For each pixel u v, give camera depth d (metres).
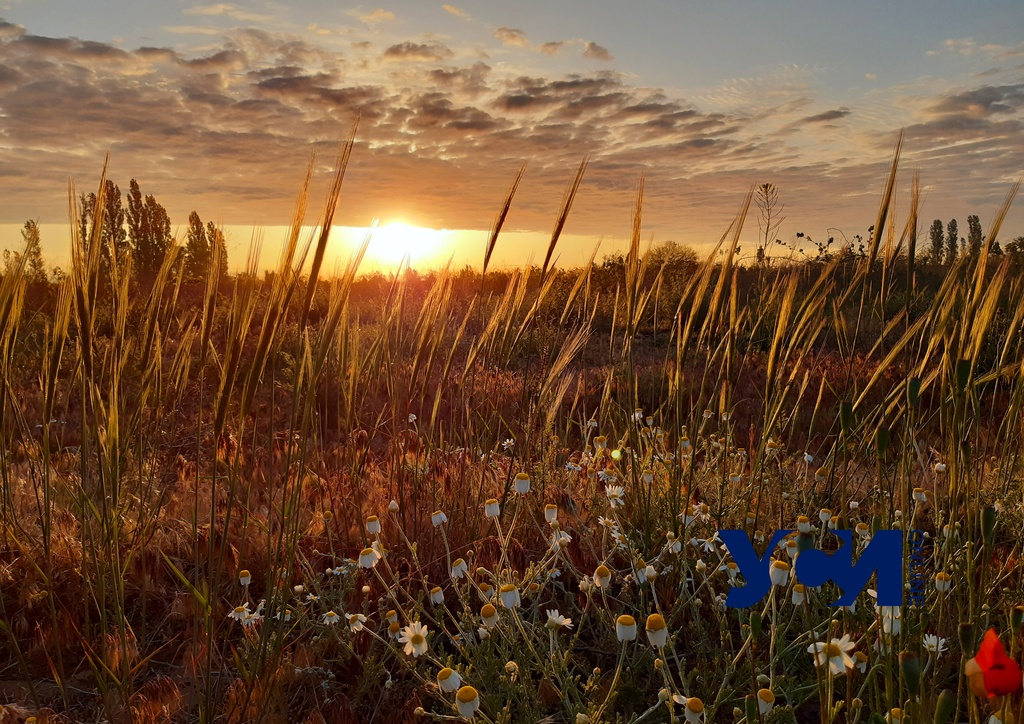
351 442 4.54
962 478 2.41
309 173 1.91
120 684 2.29
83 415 2.19
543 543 3.85
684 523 3.02
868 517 3.21
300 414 5.39
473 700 1.92
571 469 4.25
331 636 2.96
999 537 3.42
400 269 4.40
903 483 2.04
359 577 3.57
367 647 3.02
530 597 2.93
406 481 4.69
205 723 2.19
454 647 3.07
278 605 2.67
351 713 2.56
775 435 4.46
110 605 3.35
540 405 4.24
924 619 2.33
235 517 4.09
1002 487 3.19
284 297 1.94
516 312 3.88
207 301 2.14
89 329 2.11
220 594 3.46
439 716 2.23
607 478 3.87
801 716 2.58
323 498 4.43
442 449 4.95
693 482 3.71
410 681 2.78
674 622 3.04
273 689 2.38
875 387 4.80
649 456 3.80
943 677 2.23
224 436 5.14
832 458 3.40
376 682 2.78
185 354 3.49
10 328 2.58
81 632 3.14
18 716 2.49
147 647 3.15
